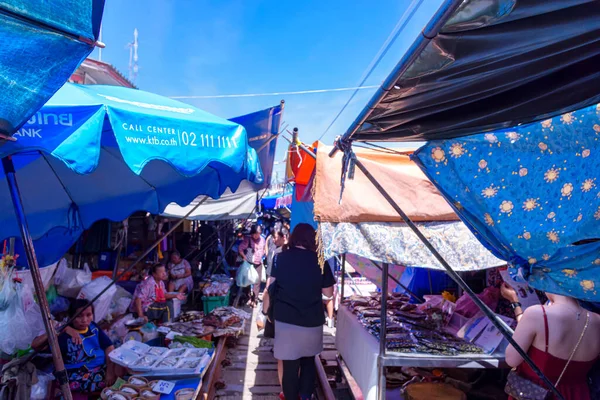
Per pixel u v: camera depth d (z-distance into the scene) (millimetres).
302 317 3826
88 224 3857
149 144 2117
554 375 2365
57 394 3482
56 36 1095
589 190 1717
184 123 2350
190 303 8898
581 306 2623
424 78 1290
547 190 1831
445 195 2035
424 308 4613
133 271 7016
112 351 3943
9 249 4039
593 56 1237
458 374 3838
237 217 8805
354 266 6012
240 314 6562
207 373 4672
